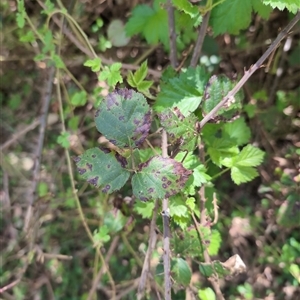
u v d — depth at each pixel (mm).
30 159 648
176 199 339
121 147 282
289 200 470
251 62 516
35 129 654
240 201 554
